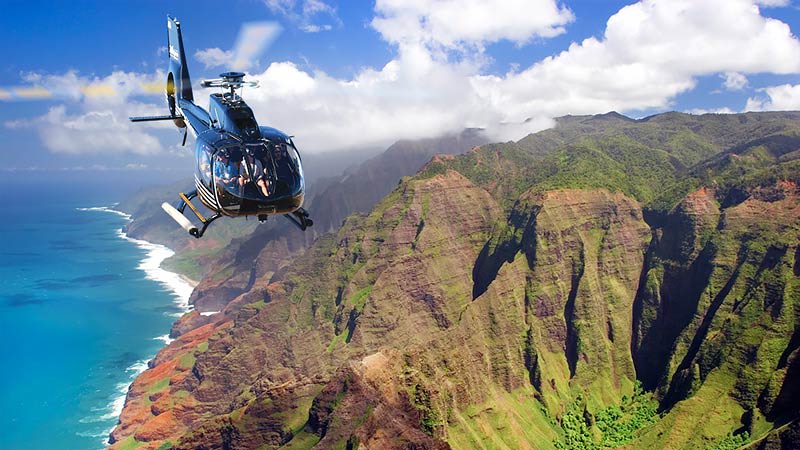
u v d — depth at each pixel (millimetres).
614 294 197125
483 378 148125
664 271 198000
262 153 26078
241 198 25453
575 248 199125
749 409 139500
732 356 150000
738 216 184375
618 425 166875
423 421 115062
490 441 132750
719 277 178250
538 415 163250
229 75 28188
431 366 127938
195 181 27875
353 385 112812
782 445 118562
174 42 38688
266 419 124312
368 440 102188
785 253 161000
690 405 145000
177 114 38781
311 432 112375
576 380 180000
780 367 139250
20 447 175125
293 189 26062
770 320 151125
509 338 176625
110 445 178875
